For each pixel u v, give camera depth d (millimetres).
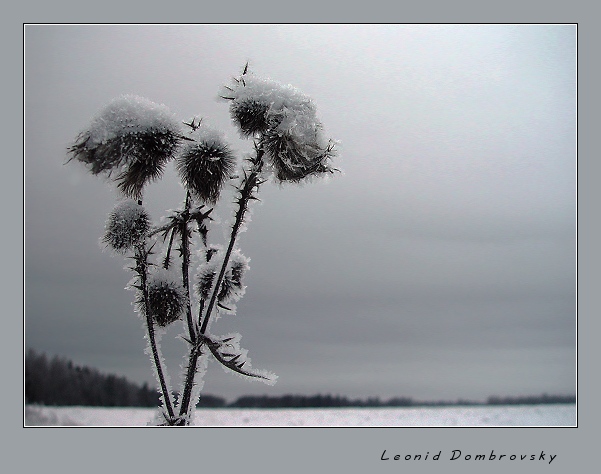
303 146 3744
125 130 3600
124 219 3674
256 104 3773
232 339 3885
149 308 3760
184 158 3656
